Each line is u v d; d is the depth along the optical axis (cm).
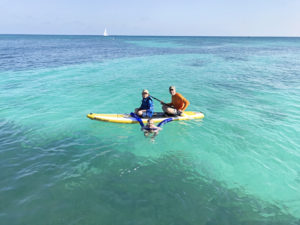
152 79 1513
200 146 594
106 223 327
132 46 5459
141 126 709
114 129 700
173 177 451
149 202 374
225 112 864
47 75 1585
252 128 709
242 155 548
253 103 977
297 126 718
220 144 605
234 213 357
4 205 356
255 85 1333
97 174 450
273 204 383
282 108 903
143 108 778
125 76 1606
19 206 355
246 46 6038
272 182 446
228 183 439
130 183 424
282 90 1197
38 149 550
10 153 525
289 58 2939
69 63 2214
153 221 334
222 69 1986
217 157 538
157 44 6525
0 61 2180
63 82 1366
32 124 715
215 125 736
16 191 391
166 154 548
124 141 617
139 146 588
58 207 356
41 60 2384
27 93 1098
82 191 396
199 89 1237
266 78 1551
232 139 634
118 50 4084
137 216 342
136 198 382
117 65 2158
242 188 425
